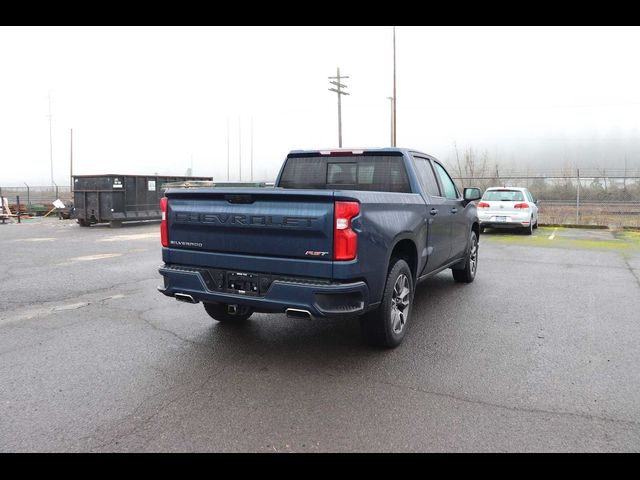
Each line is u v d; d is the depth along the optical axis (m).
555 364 4.52
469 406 3.68
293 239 4.18
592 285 8.15
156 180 21.14
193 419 3.48
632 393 3.91
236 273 4.44
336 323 5.86
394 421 3.46
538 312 6.38
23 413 3.55
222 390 3.95
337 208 4.02
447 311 6.42
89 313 6.22
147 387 4.00
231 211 4.41
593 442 3.18
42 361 4.56
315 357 4.69
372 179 5.86
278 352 4.82
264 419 3.48
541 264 10.41
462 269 7.96
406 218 4.99
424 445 3.15
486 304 6.80
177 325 5.71
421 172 6.01
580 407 3.67
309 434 3.29
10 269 9.46
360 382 4.11
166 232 4.87
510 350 4.91
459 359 4.65
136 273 9.05
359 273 4.13
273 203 4.23
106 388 3.98
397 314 4.95
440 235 6.23
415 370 4.38
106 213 19.33
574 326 5.74
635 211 24.27
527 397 3.84
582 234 17.06
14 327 5.62
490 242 14.62
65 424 3.40
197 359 4.63
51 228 19.16
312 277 4.14
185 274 4.66
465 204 7.28
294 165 6.35
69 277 8.65
